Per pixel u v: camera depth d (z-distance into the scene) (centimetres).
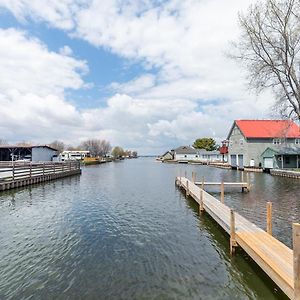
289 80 2638
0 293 681
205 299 650
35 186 2627
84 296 666
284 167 4150
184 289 696
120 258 893
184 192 2330
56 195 2136
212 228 1216
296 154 4062
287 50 2539
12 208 1641
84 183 3027
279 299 643
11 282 736
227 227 1010
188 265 834
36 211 1568
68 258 895
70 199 1973
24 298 657
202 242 1036
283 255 714
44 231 1185
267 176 3562
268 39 2567
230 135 5494
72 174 3994
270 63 2644
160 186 2794
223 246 988
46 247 994
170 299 651
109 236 1120
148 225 1280
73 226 1266
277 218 1346
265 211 1502
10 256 910
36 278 758
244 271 784
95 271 799
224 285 713
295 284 525
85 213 1530
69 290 694
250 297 655
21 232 1168
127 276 767
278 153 4109
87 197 2072
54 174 3262
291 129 4603
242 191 2256
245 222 1047
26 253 937
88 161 7888
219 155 9194
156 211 1580
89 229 1220
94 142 12044
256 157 4681
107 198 2034
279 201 1797
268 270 661
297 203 1720
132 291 688
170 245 1009
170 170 5459
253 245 787
